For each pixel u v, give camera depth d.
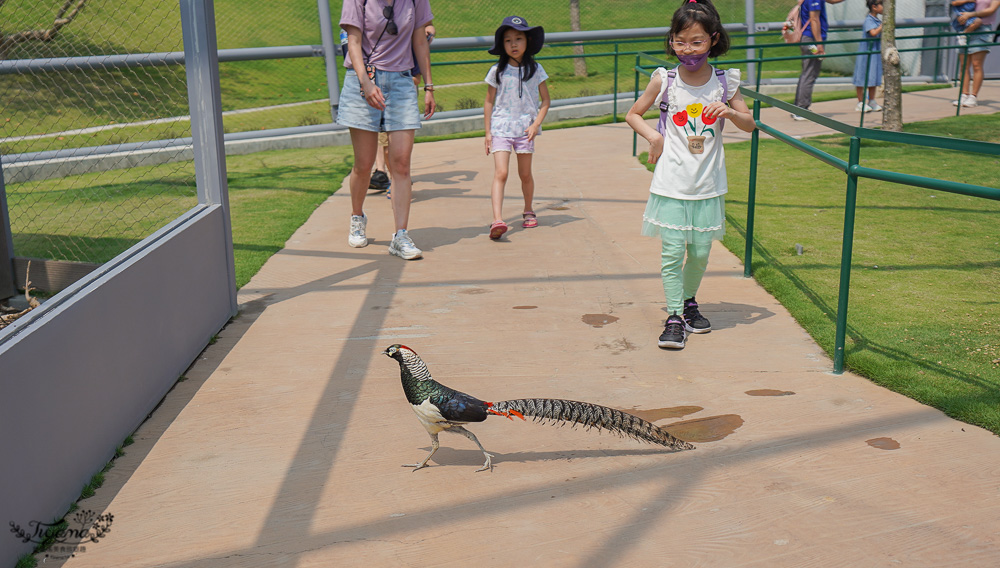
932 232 6.52
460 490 3.02
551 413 3.02
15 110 8.74
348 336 4.69
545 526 2.76
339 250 6.55
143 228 6.97
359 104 6.19
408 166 6.29
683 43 4.08
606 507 2.87
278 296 5.45
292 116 13.21
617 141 11.59
